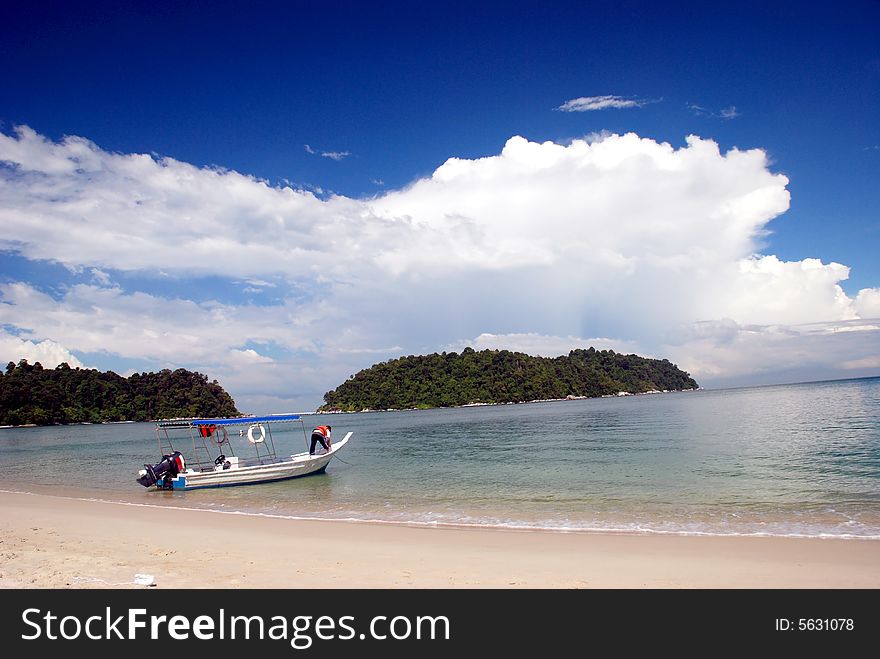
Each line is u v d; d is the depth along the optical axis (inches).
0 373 6437.0
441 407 7598.4
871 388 5270.7
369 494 877.8
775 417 2210.9
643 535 530.0
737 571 402.6
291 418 1175.0
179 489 1003.9
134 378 7342.5
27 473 1435.8
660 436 1705.2
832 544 474.9
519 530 568.4
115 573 414.0
